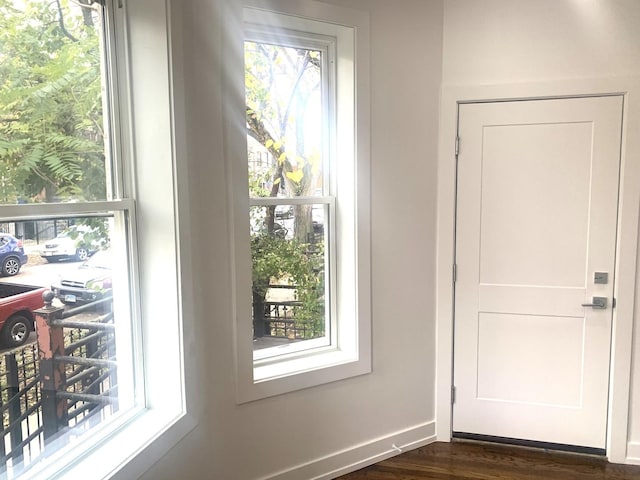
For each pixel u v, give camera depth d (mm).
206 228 2039
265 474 2359
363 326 2604
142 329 1915
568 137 2623
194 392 1965
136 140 1825
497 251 2762
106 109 1737
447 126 2727
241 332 2201
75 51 1591
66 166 1560
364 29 2459
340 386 2578
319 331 2684
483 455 2754
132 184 1841
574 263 2676
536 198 2688
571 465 2646
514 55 2639
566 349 2725
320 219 2619
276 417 2373
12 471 1365
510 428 2834
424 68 2678
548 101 2631
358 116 2484
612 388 2666
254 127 2354
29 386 1426
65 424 1575
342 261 2629
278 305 2523
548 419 2779
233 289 2170
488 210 2750
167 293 1870
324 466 2545
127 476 1559
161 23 1756
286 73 2443
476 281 2795
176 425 1846
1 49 1335
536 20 2604
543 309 2730
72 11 1580
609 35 2545
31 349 1433
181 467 1932
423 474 2588
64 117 1552
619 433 2664
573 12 2568
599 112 2578
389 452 2752
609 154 2586
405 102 2639
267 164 2412
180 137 1825
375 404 2699
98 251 1701
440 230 2787
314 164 2580
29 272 1423
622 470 2600
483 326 2816
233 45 2084
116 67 1768
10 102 1360
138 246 1871
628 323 2619
